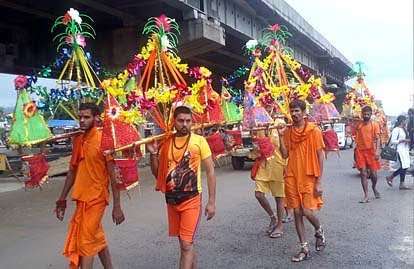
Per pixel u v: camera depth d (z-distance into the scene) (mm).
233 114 7309
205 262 6430
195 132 5957
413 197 11070
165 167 5191
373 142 10617
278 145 7527
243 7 22641
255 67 7859
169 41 5914
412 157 16719
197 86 5785
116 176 5148
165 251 7039
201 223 8750
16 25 19250
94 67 6535
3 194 13984
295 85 7875
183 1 17016
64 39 6742
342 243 7188
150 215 9734
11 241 7945
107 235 8055
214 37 18875
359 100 15227
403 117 12430
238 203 10828
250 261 6449
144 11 18375
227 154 6688
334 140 7383
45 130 5242
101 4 16797
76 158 5172
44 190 14531
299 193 6371
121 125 5016
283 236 7684
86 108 5145
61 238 8094
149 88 5652
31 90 5297
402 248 6895
